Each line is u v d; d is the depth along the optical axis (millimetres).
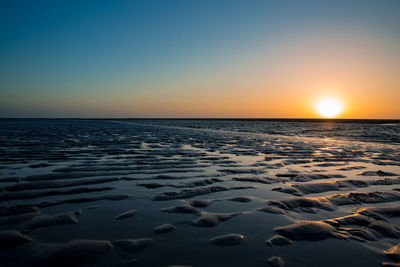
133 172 5250
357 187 4242
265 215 2910
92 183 4301
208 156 7664
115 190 3898
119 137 14312
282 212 3018
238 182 4527
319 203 3328
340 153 8758
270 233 2449
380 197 3637
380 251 2154
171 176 4934
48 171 5164
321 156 8000
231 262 1956
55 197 3506
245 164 6430
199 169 5684
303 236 2385
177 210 3051
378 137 17656
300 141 13609
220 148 9812
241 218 2814
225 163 6520
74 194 3656
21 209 3004
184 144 11125
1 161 6277
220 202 3381
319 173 5398
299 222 2709
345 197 3633
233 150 9258
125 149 9016
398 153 8953
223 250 2123
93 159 6801
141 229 2500
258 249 2148
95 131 19609
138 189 3973
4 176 4648
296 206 3232
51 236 2324
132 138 13797
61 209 3031
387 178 4934
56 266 1869
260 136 17203
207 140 13328
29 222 2625
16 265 1879
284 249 2156
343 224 2676
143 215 2875
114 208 3096
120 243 2213
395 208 3166
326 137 17422
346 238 2369
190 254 2059
